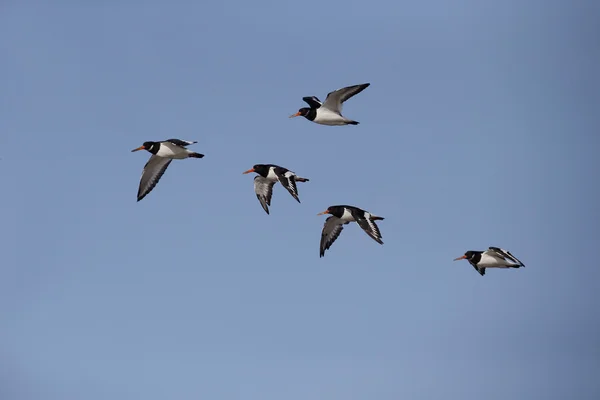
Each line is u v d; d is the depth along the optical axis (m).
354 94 23.84
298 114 24.19
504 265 24.39
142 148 24.56
